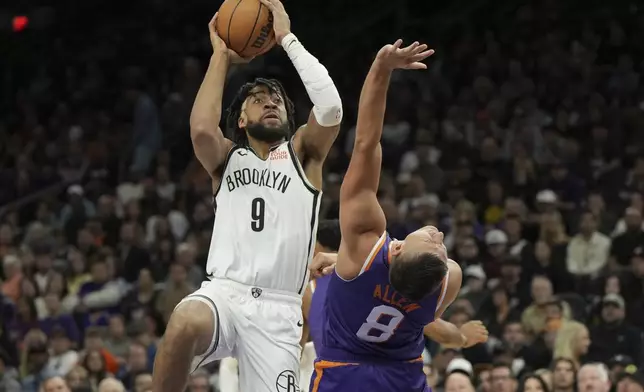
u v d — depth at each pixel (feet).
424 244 21.31
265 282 23.45
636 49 76.79
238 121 24.40
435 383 40.27
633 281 49.26
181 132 73.97
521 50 76.59
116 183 70.59
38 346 48.29
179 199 63.87
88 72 84.53
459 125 69.67
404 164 66.69
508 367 38.04
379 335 22.43
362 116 21.63
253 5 23.86
